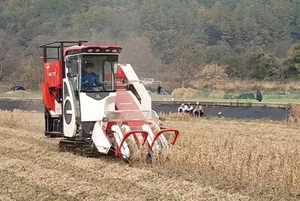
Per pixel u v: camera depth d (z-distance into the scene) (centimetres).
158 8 8231
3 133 2083
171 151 1357
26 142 1803
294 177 1105
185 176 1209
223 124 2734
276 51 7838
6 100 4653
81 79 1491
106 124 1448
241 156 1302
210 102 3925
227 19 8338
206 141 1581
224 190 1091
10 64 6669
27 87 6116
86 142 1527
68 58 1562
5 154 1580
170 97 4897
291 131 2373
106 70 1522
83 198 1027
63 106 1598
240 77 6394
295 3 8831
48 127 1739
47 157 1496
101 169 1302
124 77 1597
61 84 1622
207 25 8244
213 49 7156
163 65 6788
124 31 7106
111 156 1497
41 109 4150
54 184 1144
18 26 7288
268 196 1046
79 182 1158
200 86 6128
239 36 8194
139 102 1577
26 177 1220
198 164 1277
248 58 6391
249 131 2345
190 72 6494
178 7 8688
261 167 1191
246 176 1173
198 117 3306
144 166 1335
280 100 4328
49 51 2203
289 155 1352
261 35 8200
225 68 6519
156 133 1421
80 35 6694
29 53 6769
